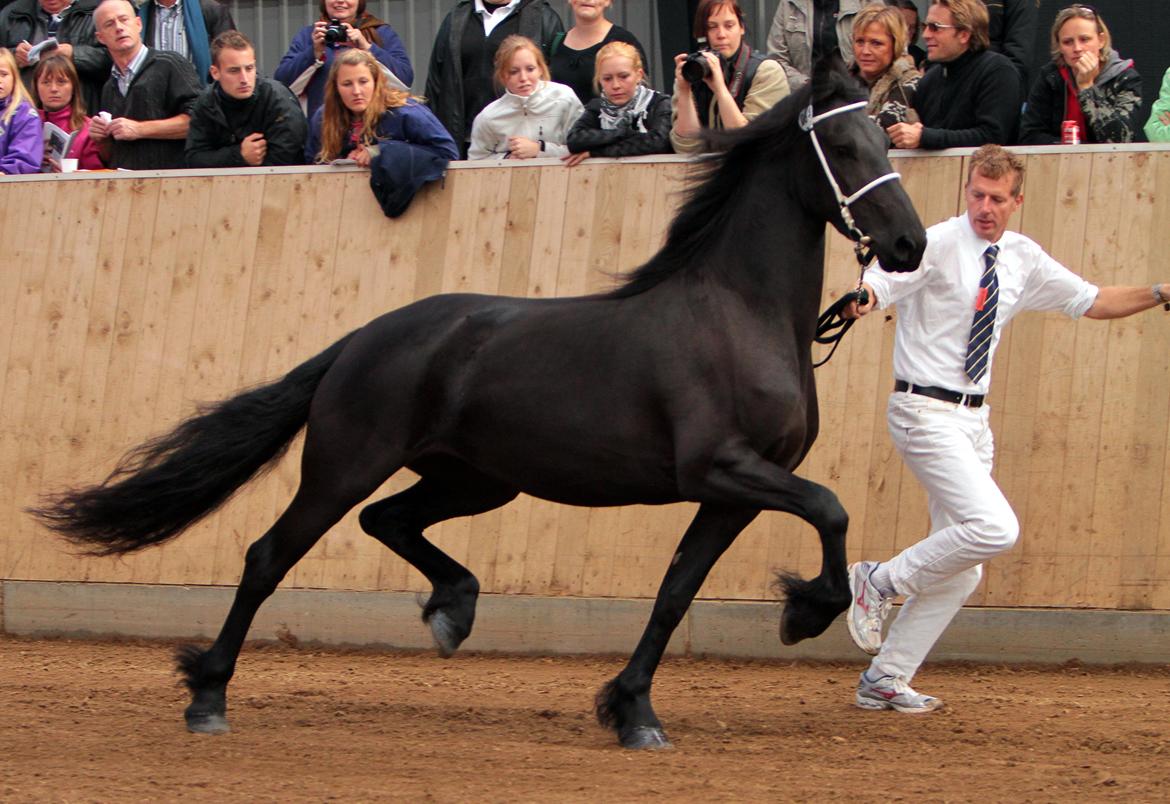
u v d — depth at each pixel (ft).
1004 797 20.17
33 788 20.65
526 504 35.04
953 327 25.40
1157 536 31.78
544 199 35.63
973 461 25.25
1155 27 41.81
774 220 23.13
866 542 32.99
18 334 38.86
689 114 33.14
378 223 36.60
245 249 37.47
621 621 34.01
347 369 24.88
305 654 35.32
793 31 38.47
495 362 24.07
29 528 38.14
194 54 43.27
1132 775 21.65
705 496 22.62
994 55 33.45
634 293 23.89
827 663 33.09
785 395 22.63
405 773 21.67
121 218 38.50
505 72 37.01
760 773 21.67
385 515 26.73
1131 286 29.58
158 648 36.22
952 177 32.99
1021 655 32.27
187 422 25.50
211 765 22.34
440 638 26.43
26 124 40.29
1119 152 32.55
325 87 36.96
